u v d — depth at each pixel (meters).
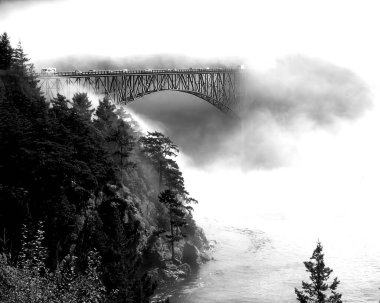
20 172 68.81
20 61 103.88
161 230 92.44
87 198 74.75
